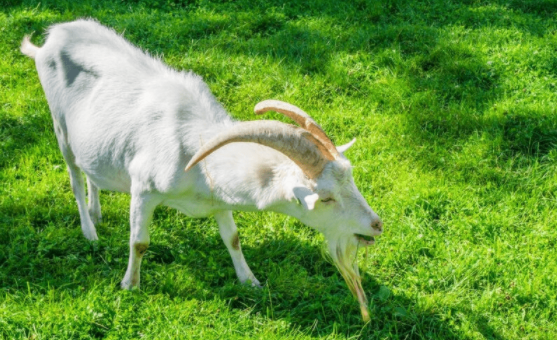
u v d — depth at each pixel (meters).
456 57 8.29
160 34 8.63
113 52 5.02
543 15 9.60
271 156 4.25
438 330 4.83
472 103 7.56
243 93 7.59
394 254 5.47
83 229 5.55
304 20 9.14
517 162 6.73
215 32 8.88
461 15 9.37
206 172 4.42
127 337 4.47
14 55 8.16
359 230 4.21
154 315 4.69
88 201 5.86
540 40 8.65
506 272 5.31
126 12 9.27
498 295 5.08
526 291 5.10
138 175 4.62
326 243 4.59
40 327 4.45
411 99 7.63
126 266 5.25
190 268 5.25
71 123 5.10
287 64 8.16
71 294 4.84
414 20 9.23
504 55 8.33
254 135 3.80
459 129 7.21
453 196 6.18
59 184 6.17
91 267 5.13
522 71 8.05
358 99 7.66
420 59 8.29
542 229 5.81
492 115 7.26
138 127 4.61
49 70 5.23
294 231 5.81
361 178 6.47
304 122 4.03
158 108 4.57
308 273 5.43
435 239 5.66
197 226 5.79
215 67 8.01
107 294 4.80
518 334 4.80
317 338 4.66
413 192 6.21
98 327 4.54
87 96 4.95
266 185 4.26
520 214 6.02
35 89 7.52
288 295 5.05
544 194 6.32
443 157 6.79
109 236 5.66
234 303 4.97
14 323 4.47
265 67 8.05
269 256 5.52
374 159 6.68
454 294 5.08
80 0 9.48
